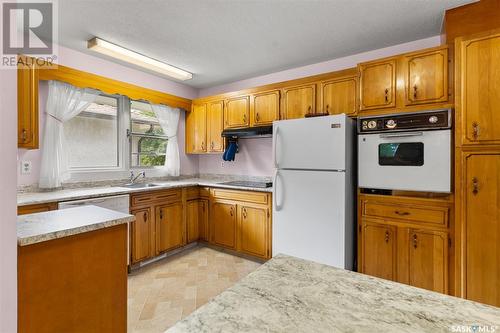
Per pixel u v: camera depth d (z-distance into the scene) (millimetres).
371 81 2287
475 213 1720
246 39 2480
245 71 3391
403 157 2047
